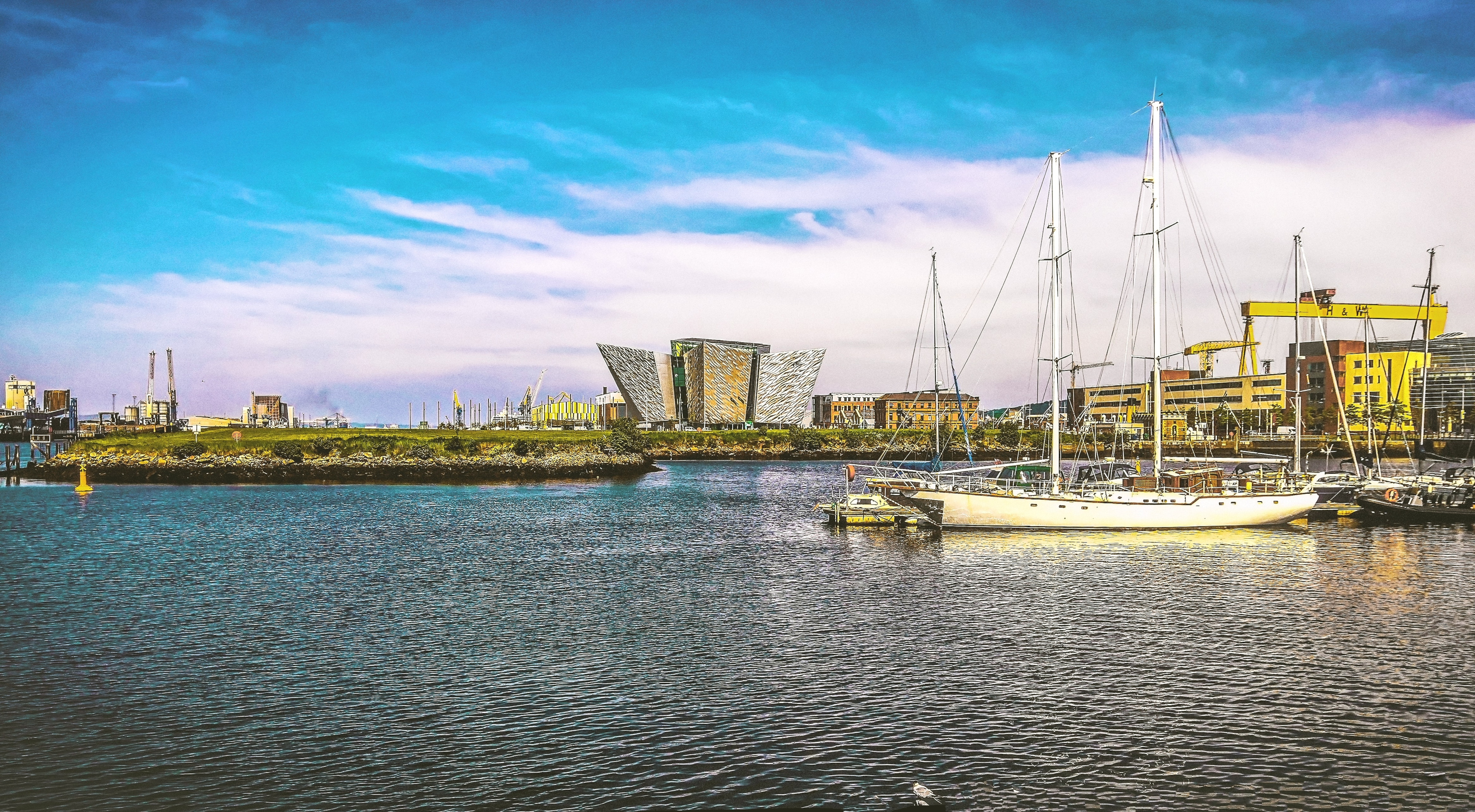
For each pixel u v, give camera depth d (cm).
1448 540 6700
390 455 15775
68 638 3956
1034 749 2745
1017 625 4166
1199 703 3119
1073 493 7256
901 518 7756
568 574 5531
